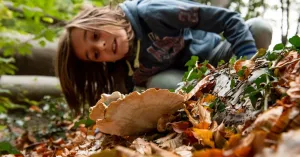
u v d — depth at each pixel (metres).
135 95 1.04
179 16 2.12
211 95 1.18
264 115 0.77
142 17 2.18
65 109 3.63
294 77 0.96
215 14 2.12
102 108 1.13
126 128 1.16
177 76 2.22
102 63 2.46
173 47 2.23
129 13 2.19
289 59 1.06
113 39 2.10
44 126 3.47
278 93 0.96
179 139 1.04
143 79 2.33
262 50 1.28
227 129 0.97
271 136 0.67
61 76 2.37
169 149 0.98
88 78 2.47
